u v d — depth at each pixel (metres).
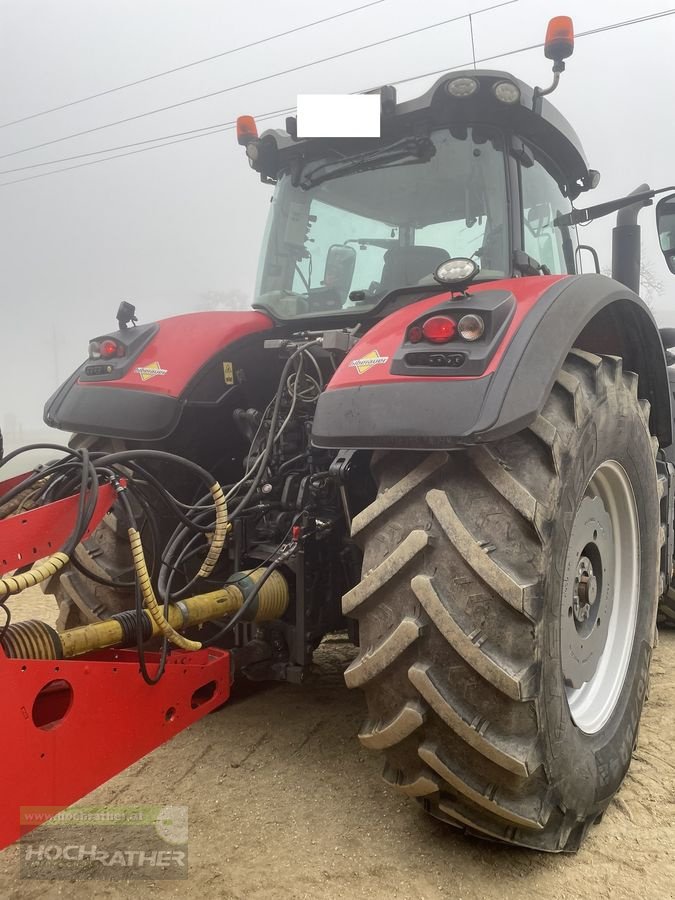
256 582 2.46
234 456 3.04
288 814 2.21
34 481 1.96
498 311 1.89
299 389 2.67
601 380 2.13
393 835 2.10
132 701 1.93
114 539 2.65
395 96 2.80
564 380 1.99
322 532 2.54
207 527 2.36
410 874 1.92
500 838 1.92
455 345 1.87
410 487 1.88
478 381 1.79
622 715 2.35
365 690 1.93
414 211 2.85
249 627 2.70
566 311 1.99
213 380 2.79
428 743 1.85
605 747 2.19
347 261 2.97
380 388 1.90
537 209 2.94
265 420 2.75
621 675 2.45
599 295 2.16
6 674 1.60
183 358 2.75
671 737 2.76
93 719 1.81
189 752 2.64
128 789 2.38
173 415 2.64
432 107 2.74
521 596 1.71
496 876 1.92
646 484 2.56
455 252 2.76
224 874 1.92
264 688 3.28
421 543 1.80
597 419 2.07
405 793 1.97
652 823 2.19
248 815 2.21
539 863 1.98
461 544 1.77
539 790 1.87
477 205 2.74
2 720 1.59
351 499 2.35
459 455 1.88
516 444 1.87
